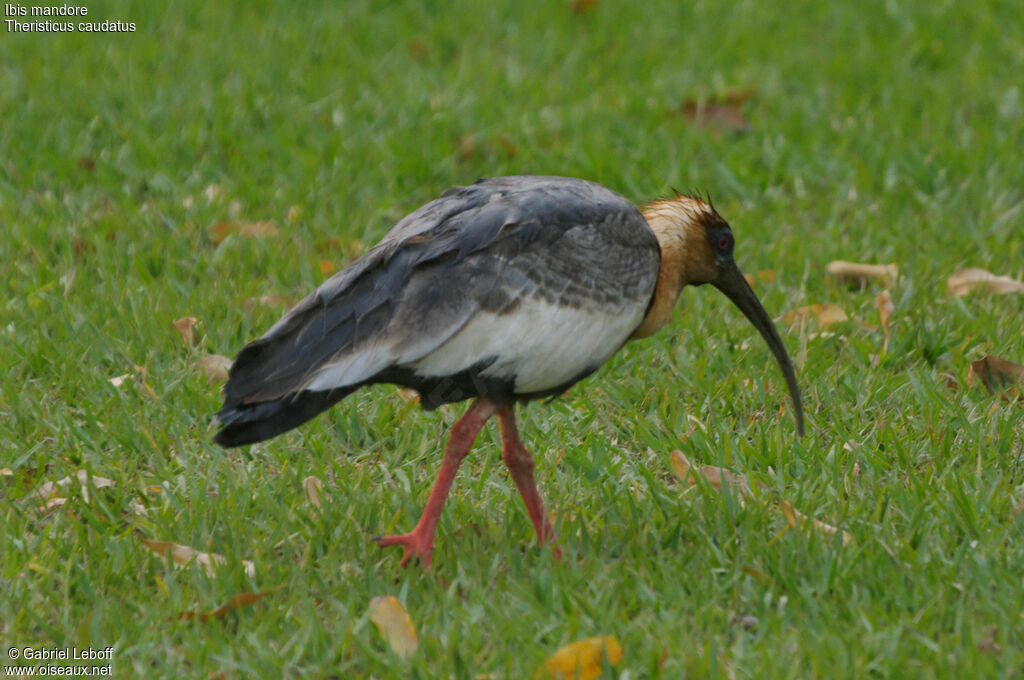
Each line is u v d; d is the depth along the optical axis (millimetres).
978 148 14195
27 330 10742
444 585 7848
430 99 15625
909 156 14023
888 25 18297
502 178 8375
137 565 7945
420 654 6891
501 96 15875
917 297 11484
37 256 11875
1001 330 10883
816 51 17516
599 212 7949
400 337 7406
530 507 8234
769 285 11875
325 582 7797
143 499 8656
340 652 7051
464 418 7887
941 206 13180
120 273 11742
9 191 13195
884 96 15742
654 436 9523
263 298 11305
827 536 8039
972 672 6602
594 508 8656
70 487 8680
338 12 18750
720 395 10047
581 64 17094
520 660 6828
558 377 7887
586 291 7789
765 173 14008
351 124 14938
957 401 9711
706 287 11641
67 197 13195
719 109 15227
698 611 7285
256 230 12500
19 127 14539
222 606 7355
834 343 10875
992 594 7379
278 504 8617
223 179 13664
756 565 7766
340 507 8547
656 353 10734
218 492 8773
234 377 7551
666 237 8625
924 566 7672
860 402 9828
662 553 7902
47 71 16094
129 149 14078
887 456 9141
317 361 7449
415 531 8047
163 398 9867
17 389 9984
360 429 9672
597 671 6770
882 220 13023
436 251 7523
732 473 8906
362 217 12945
